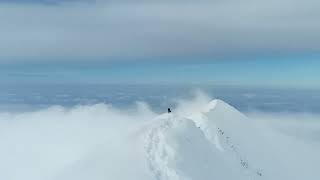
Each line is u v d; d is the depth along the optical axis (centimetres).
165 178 5472
